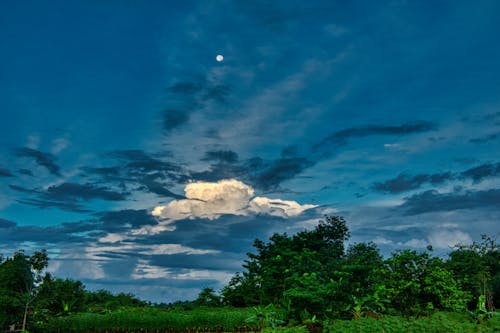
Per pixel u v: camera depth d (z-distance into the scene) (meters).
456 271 33.66
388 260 26.73
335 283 27.14
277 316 27.17
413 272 25.67
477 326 17.38
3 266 25.16
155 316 27.33
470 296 27.75
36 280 25.98
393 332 16.86
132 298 44.62
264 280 38.09
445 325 17.02
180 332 25.98
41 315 26.14
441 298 25.00
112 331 26.14
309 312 26.70
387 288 26.48
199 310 35.16
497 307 34.22
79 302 30.78
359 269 27.30
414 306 25.31
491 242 38.69
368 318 21.12
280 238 45.28
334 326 19.34
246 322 26.91
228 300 40.88
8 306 24.09
